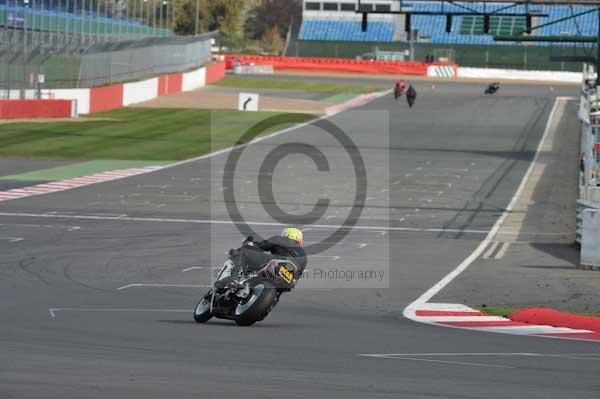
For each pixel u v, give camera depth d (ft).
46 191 471.62
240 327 177.58
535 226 418.92
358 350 153.48
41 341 148.77
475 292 256.11
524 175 603.26
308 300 235.20
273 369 130.21
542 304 238.48
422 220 422.82
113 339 154.71
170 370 125.08
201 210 424.46
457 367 138.31
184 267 280.31
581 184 426.10
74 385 111.04
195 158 635.66
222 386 115.03
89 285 242.99
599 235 303.27
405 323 201.67
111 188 489.67
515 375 132.77
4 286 233.96
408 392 116.57
